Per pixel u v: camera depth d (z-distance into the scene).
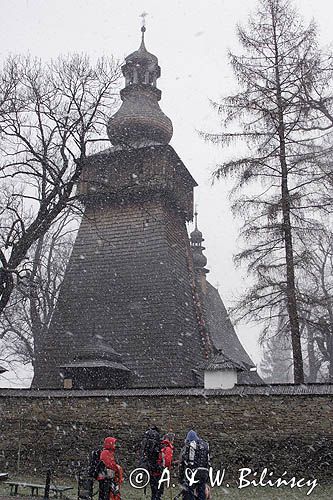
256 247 21.81
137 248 31.91
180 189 35.56
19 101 25.56
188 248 35.53
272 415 17.09
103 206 33.91
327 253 34.53
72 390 19.91
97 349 27.41
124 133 36.03
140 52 38.81
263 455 16.88
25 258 24.78
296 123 22.44
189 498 9.83
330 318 28.92
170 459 12.30
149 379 27.64
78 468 18.64
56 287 38.09
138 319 29.50
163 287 30.06
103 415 18.98
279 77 23.06
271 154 22.31
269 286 21.27
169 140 37.31
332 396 16.61
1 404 20.36
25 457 19.56
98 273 31.91
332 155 21.69
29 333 39.47
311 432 16.58
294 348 20.23
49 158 26.28
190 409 18.02
